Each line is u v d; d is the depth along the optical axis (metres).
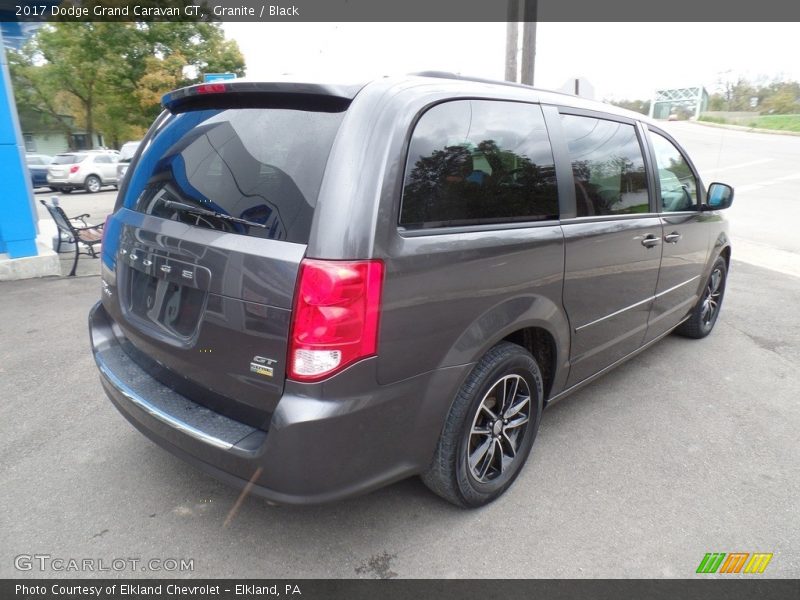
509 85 2.62
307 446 1.84
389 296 1.91
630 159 3.31
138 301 2.42
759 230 10.47
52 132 39.97
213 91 2.30
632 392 3.87
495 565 2.25
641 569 2.25
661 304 3.79
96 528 2.42
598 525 2.50
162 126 2.66
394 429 2.05
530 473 2.89
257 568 2.22
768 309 5.85
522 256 2.41
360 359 1.88
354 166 1.88
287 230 1.89
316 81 2.04
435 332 2.09
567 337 2.83
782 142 30.45
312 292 1.80
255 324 1.90
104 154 22.77
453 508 2.59
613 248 3.02
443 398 2.18
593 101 3.21
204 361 2.09
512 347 2.48
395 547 2.34
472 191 2.26
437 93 2.17
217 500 2.61
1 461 2.88
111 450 3.00
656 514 2.59
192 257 2.07
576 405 3.67
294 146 2.01
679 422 3.46
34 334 4.72
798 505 2.68
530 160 2.55
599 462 3.00
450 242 2.11
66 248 8.20
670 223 3.64
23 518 2.46
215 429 2.03
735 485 2.83
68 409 3.44
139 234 2.37
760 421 3.49
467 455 2.39
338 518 2.51
